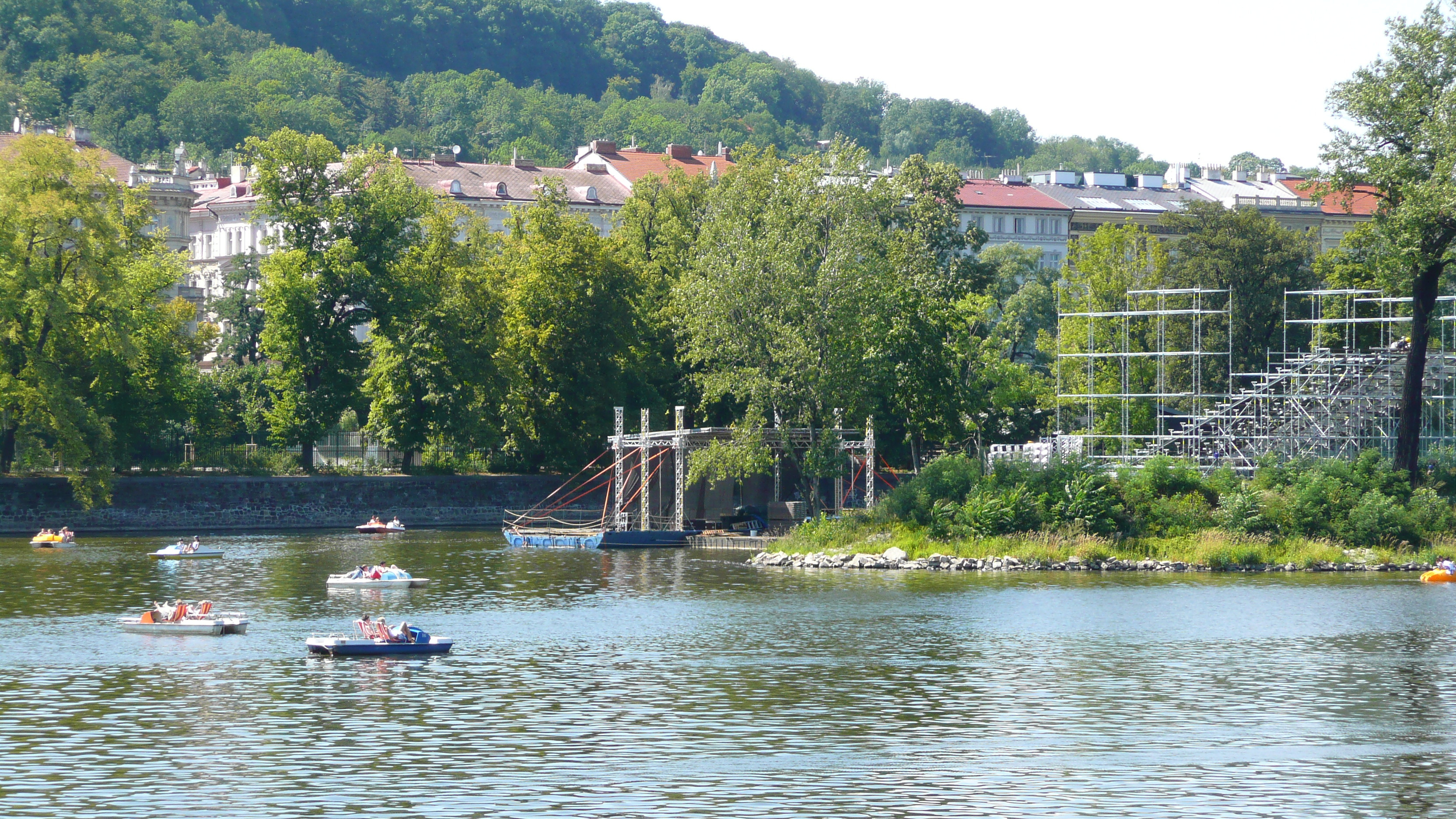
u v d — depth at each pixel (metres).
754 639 97.38
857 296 156.12
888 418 192.12
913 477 164.62
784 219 163.50
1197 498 143.62
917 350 176.62
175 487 192.12
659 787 60.59
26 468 188.62
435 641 92.44
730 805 58.22
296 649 93.50
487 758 65.00
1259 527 140.75
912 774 62.78
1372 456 148.75
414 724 71.50
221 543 173.50
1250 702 77.25
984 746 67.62
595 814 56.88
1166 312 195.88
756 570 140.88
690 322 161.62
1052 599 116.00
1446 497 148.12
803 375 155.50
